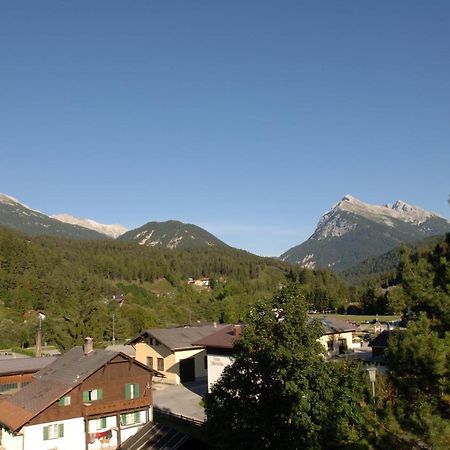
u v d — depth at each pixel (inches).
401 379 563.2
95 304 2815.0
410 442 528.7
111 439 1553.9
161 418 1631.4
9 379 1808.6
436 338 539.5
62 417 1471.5
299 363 871.1
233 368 940.6
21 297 5206.7
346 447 731.4
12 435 1434.5
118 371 1594.5
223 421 920.9
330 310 7199.8
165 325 4367.6
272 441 866.8
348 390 839.1
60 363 1723.7
